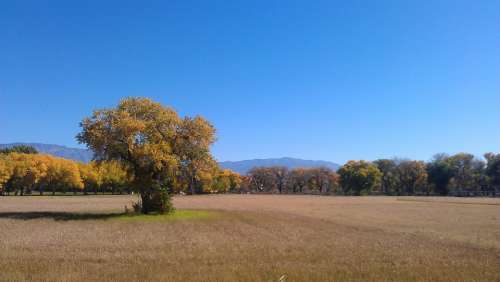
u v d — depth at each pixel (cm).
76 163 17525
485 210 8475
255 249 2888
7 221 4991
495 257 2633
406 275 2016
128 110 5806
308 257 2542
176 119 5812
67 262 2291
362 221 5616
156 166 5591
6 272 2011
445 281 1903
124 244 3098
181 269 2105
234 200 13275
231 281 1844
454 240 3544
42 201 11062
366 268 2180
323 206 9831
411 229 4544
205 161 6062
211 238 3534
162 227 4438
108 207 8369
